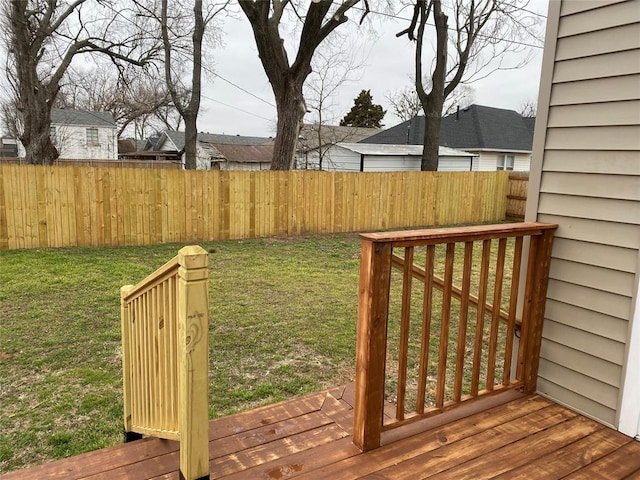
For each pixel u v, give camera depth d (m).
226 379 3.35
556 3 2.34
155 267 6.56
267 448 2.06
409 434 2.13
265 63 10.12
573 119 2.32
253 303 5.15
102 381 3.25
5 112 21.39
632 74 2.07
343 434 2.19
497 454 1.98
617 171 2.16
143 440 2.18
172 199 8.51
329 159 17.36
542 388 2.54
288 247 8.66
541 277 2.43
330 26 9.87
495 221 12.79
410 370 3.59
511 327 2.44
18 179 7.32
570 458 1.96
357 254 8.20
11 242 7.40
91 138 25.05
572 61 2.31
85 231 7.88
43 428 2.68
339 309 5.00
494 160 20.30
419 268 2.31
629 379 2.14
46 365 3.49
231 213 9.12
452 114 22.47
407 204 11.31
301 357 3.76
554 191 2.44
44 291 5.31
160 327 1.88
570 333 2.39
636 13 2.04
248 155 23.78
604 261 2.23
